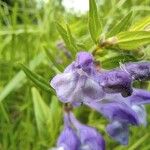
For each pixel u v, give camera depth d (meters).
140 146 0.07
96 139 0.05
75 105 0.05
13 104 0.08
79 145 0.05
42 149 0.07
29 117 0.07
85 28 0.08
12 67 0.07
